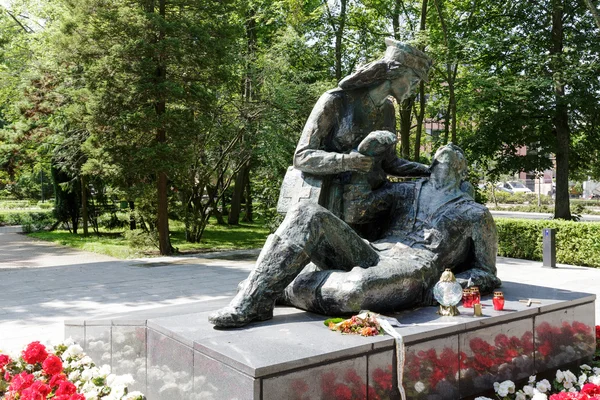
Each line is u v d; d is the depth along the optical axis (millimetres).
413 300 3713
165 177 14609
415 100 19125
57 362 3605
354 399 2918
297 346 2920
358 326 3162
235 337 3111
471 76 15328
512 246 13750
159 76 13445
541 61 15961
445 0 17219
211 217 27766
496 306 3752
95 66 12922
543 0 17047
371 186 4355
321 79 19031
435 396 3260
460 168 4293
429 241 4023
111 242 17906
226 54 13766
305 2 17125
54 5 17328
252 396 2592
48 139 17438
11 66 19922
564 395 3145
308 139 4066
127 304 8055
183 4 13586
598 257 11805
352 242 3674
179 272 11461
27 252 15695
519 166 17547
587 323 4312
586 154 19156
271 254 3457
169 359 3307
